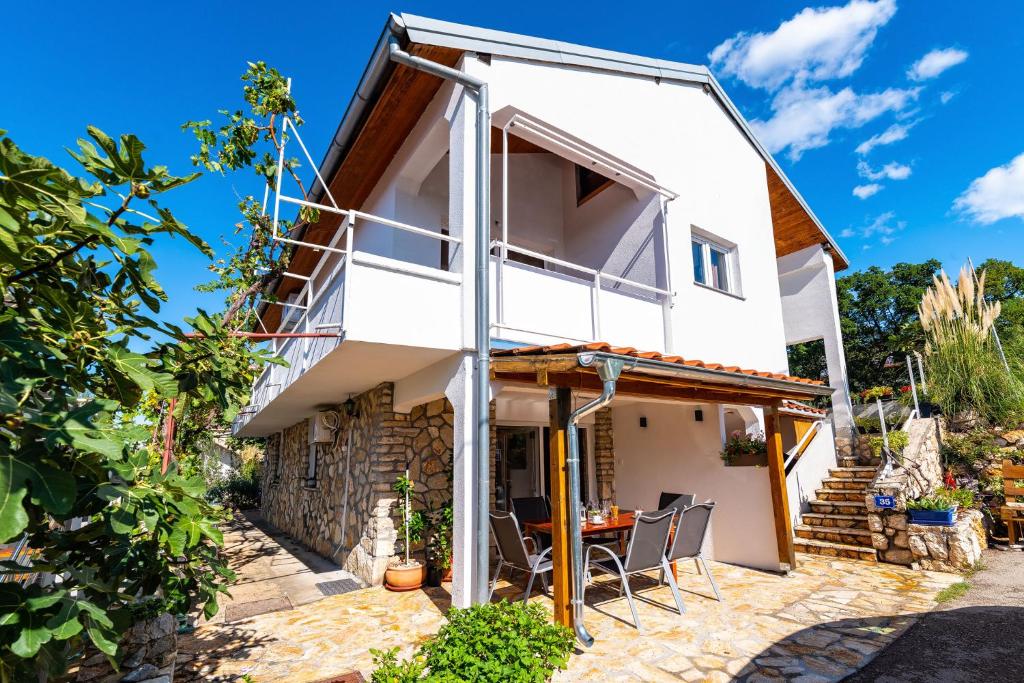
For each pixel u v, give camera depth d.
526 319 6.43
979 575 6.61
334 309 5.56
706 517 6.32
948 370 10.36
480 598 5.09
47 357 2.17
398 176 7.89
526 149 9.60
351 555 8.11
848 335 27.64
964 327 10.30
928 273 26.50
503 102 6.59
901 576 6.84
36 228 2.06
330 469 9.93
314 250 9.94
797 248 12.35
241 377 3.30
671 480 8.86
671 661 4.47
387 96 6.80
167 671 3.77
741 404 7.43
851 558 7.96
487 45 6.47
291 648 4.97
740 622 5.39
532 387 6.29
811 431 10.02
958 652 4.34
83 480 2.25
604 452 9.75
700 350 8.36
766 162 11.01
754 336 9.57
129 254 2.07
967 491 8.52
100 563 2.53
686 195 8.82
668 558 6.04
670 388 6.63
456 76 5.92
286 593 6.96
